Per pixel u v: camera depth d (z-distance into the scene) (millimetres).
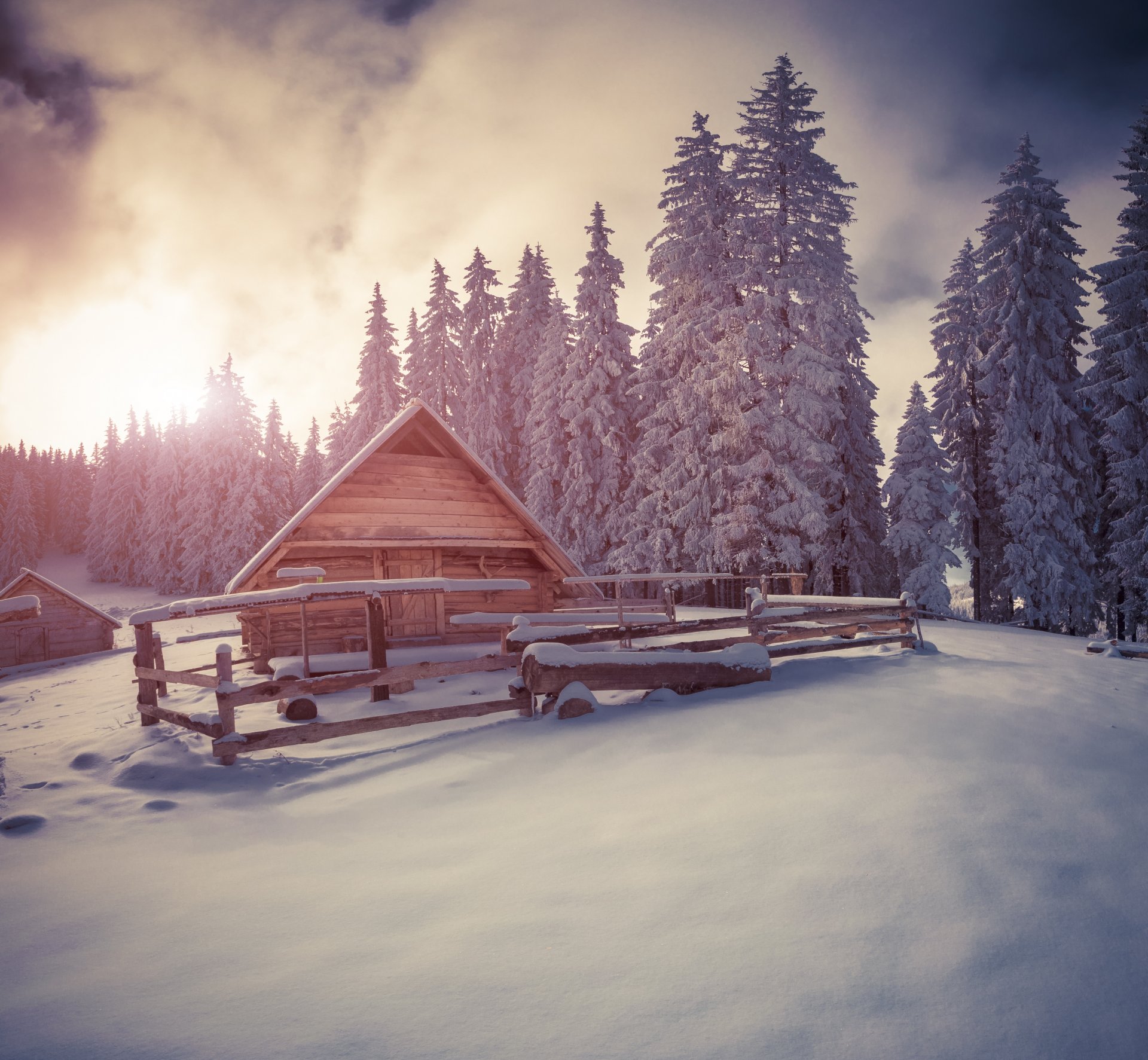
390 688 10141
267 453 55125
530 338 39844
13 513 80625
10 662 26344
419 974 2805
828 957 2797
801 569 24156
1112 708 7516
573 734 6773
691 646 9375
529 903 3400
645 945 2934
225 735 6816
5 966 3141
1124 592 27750
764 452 23922
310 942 3180
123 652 26422
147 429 68062
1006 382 27297
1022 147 28219
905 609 11656
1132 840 3967
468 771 6000
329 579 14555
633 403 33312
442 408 41750
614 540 31047
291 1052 2336
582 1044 2312
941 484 28188
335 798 5656
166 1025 2553
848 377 27875
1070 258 27844
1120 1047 2311
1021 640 15844
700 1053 2254
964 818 4172
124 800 5812
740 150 25734
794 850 3799
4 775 6609
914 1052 2262
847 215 25812
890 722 6445
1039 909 3174
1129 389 24484
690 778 5141
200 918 3543
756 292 24797
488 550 16234
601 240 33344
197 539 48312
